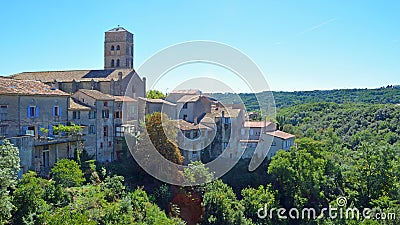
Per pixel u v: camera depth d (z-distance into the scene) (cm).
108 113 4500
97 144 4319
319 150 5331
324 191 4678
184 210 3203
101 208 2817
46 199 2702
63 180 3064
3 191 2300
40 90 3728
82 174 3247
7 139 2973
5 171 2345
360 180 4834
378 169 4747
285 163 4503
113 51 7081
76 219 2359
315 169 4666
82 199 2884
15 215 2423
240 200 3941
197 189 3294
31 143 3238
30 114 3531
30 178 2661
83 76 5841
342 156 5847
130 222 2728
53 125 3803
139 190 3234
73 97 4416
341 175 5019
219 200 3344
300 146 5316
